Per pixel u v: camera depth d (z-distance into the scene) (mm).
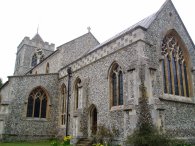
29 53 45281
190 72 18344
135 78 13992
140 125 12977
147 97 13719
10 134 20781
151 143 11570
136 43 14945
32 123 22141
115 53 16797
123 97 15125
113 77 17016
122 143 14156
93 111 18797
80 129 18000
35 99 23203
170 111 15281
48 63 30219
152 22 16125
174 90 16609
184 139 15336
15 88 22281
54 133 22875
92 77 19078
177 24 18500
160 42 16250
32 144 18359
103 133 15539
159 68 15516
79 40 28109
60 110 23359
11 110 21469
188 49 18828
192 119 16812
